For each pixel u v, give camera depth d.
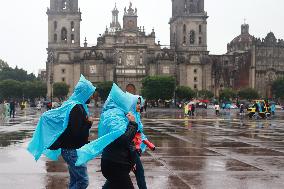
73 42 178.00
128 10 185.62
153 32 185.50
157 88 157.38
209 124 52.06
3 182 15.26
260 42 198.50
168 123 54.09
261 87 198.38
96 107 148.12
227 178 16.09
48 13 176.50
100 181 15.48
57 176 16.38
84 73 180.12
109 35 184.62
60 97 169.75
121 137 9.77
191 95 163.12
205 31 184.38
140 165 12.80
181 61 183.50
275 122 57.56
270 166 18.83
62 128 11.43
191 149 25.14
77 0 178.12
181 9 184.75
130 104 10.32
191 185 14.86
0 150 23.97
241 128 44.53
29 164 19.11
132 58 184.00
